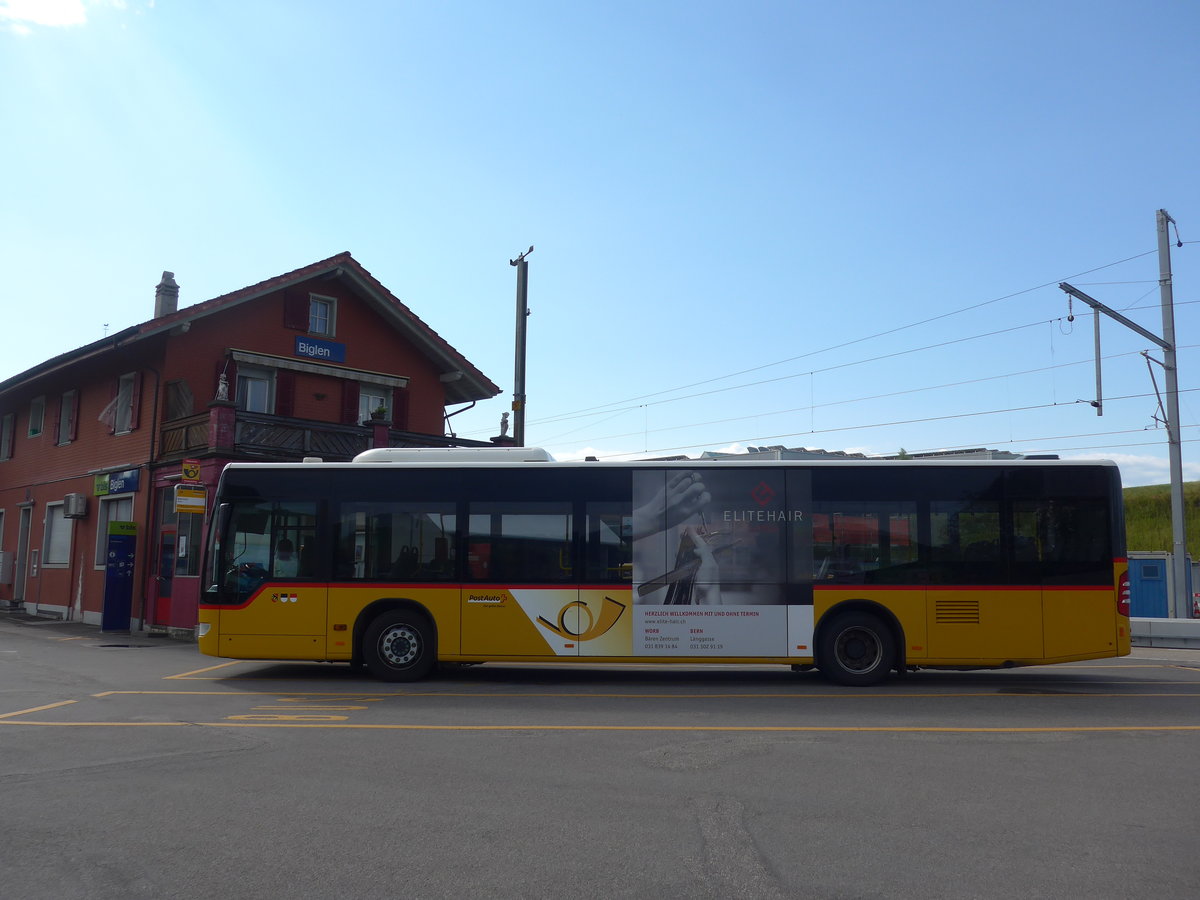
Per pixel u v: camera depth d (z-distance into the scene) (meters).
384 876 5.14
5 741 8.87
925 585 12.85
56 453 28.58
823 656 12.90
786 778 7.40
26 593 29.48
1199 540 43.31
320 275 25.72
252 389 24.83
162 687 12.80
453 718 10.23
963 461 13.10
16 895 4.88
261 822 6.16
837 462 13.16
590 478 13.39
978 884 5.03
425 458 13.82
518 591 13.23
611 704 11.28
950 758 8.16
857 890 4.94
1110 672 15.09
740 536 13.09
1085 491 12.94
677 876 5.14
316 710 10.78
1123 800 6.75
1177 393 22.39
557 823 6.13
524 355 25.06
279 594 13.47
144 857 5.46
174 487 22.28
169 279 28.05
